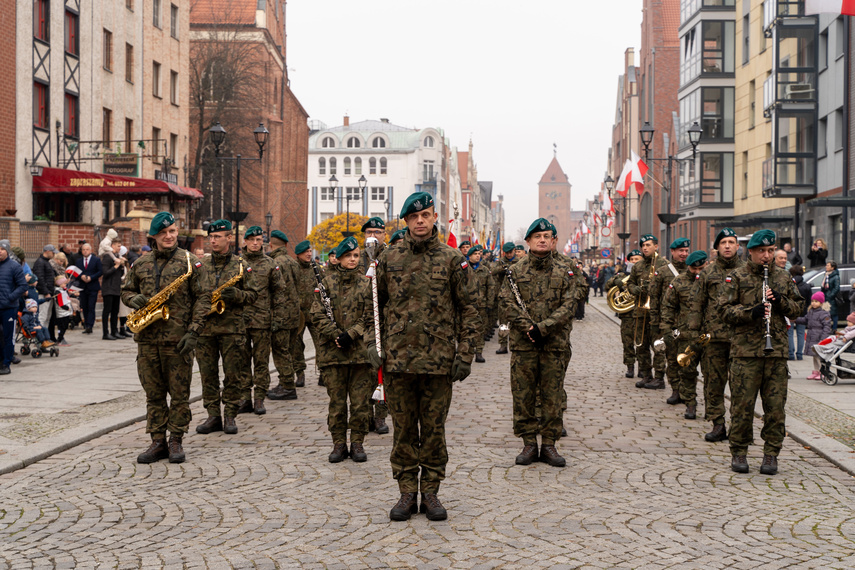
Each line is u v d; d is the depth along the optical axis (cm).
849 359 1319
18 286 1386
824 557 523
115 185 2770
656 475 735
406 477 612
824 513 621
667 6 7131
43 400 1103
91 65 3147
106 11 3284
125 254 2208
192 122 5134
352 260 809
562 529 578
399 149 11256
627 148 8700
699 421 1002
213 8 6003
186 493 673
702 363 910
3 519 605
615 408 1088
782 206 3541
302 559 519
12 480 718
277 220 6469
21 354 1609
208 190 5069
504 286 788
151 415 786
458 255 612
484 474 733
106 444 862
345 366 790
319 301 794
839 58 2972
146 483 706
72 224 2491
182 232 3294
